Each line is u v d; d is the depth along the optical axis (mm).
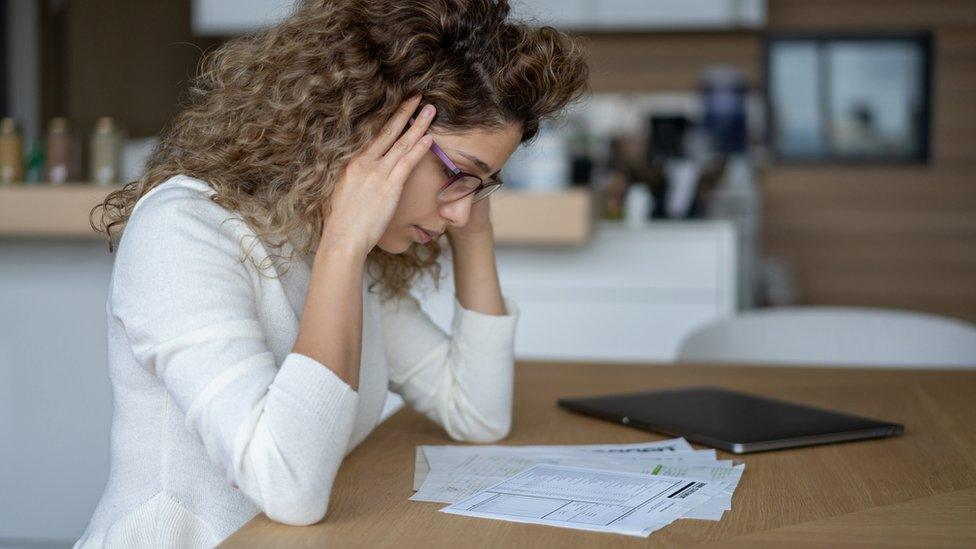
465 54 1016
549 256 2959
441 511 903
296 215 1018
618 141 5289
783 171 5918
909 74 5793
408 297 1350
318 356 916
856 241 5918
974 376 1676
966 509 906
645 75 5742
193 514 1019
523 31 1056
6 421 2678
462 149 1033
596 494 942
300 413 883
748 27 5199
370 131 1003
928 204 5848
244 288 1002
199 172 1065
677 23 5121
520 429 1307
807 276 5957
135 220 1007
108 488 1044
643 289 2939
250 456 876
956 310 5875
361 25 1017
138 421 1029
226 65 1097
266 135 1040
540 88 1041
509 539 820
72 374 2662
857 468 1065
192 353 923
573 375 1712
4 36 4285
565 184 3234
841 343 2090
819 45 5797
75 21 4387
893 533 833
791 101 5852
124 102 4570
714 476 1014
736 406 1366
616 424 1327
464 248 1295
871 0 5777
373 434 1277
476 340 1253
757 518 875
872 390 1554
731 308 2924
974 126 5781
